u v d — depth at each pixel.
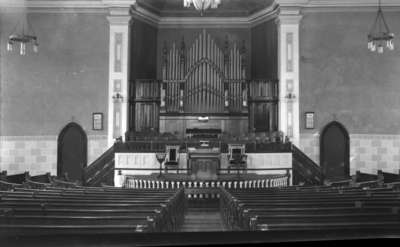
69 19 20.62
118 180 18.56
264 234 5.15
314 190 10.96
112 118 20.33
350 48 20.56
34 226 5.20
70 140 20.52
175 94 21.59
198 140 18.98
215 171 15.14
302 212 6.51
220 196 13.29
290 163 18.66
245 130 21.47
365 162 20.28
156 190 11.75
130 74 20.83
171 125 21.39
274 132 20.11
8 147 20.14
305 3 20.34
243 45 21.84
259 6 21.86
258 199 8.31
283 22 20.44
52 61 20.56
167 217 7.36
